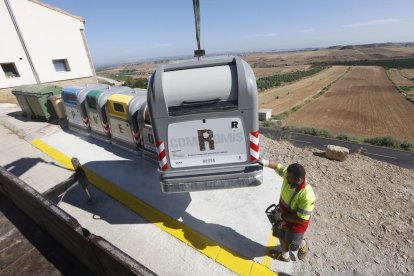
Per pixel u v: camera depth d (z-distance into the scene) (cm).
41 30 1855
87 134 917
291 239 338
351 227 433
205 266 376
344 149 705
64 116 1054
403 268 355
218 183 386
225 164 382
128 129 733
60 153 796
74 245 231
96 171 668
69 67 2080
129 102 703
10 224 309
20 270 249
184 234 437
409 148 1590
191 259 388
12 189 297
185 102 348
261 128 2089
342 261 369
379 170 660
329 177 602
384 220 450
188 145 371
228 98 349
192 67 356
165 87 344
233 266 373
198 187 391
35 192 254
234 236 426
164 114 351
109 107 756
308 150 798
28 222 311
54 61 1986
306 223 321
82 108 873
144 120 659
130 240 432
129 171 661
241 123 355
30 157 781
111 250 180
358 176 615
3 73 1702
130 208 514
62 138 921
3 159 777
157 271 370
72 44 2072
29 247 275
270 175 594
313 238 410
